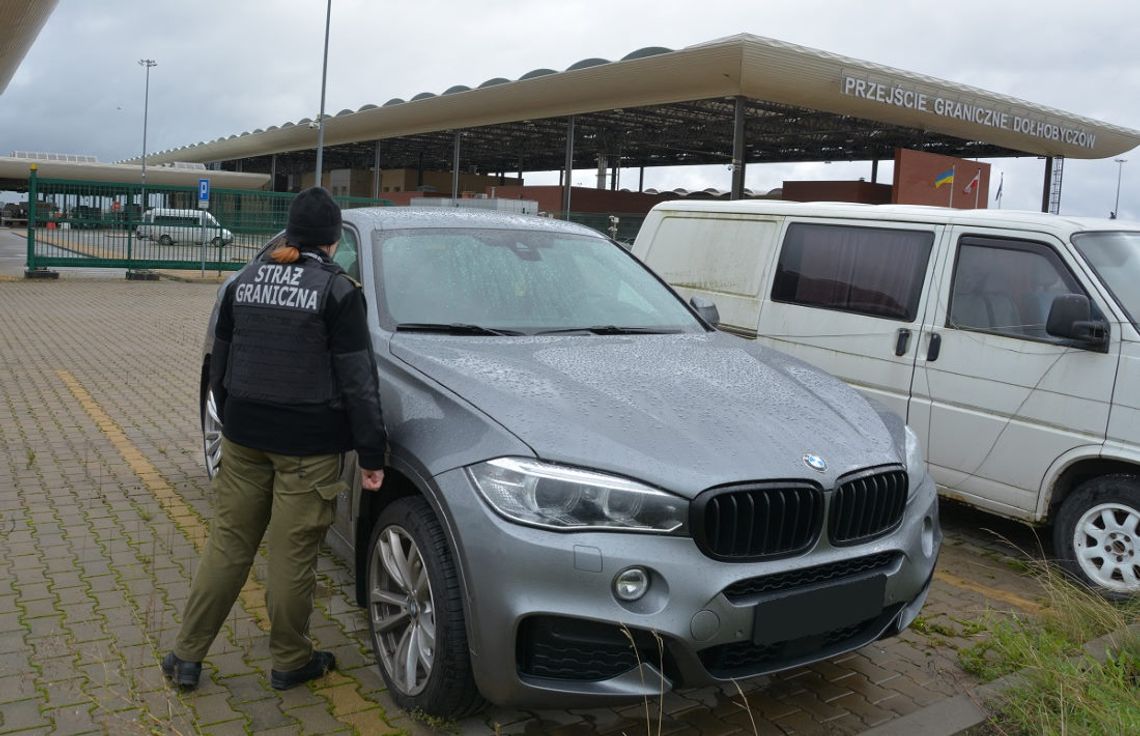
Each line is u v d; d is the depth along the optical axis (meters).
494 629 2.79
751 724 3.32
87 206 22.62
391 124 49.16
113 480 5.93
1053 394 4.99
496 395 3.14
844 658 3.90
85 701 3.24
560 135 48.41
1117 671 3.52
